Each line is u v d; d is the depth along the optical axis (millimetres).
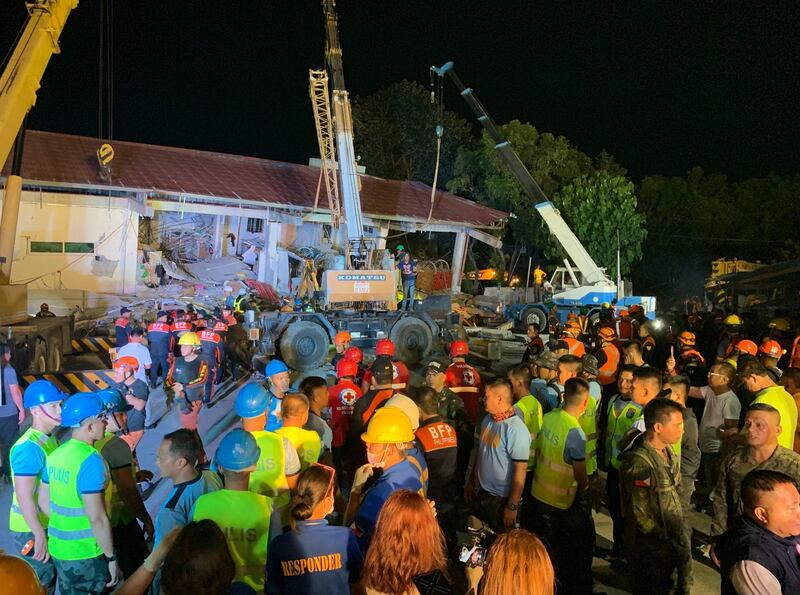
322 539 2949
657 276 46281
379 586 2557
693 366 9148
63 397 4176
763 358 7301
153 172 24094
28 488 3893
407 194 32375
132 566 4254
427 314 17469
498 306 26531
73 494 3666
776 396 4957
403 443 3678
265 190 25688
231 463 3117
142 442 8898
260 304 19547
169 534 2736
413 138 41094
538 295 26375
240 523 3086
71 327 15672
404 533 2568
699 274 46094
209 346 10867
